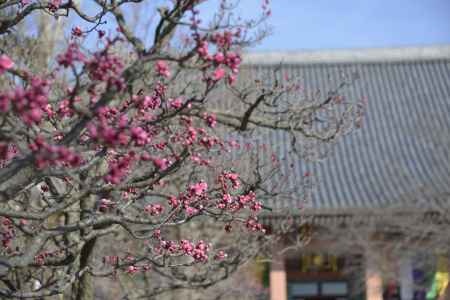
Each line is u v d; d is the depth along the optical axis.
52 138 7.11
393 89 40.19
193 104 8.93
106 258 10.96
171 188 12.45
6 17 8.78
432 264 29.03
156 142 9.12
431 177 33.16
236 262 12.78
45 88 6.11
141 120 7.90
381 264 29.33
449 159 34.81
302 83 39.28
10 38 12.77
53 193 9.70
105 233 9.69
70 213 10.65
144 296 12.92
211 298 18.48
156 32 7.55
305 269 34.41
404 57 42.12
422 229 27.12
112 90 6.32
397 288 32.09
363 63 41.62
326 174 32.97
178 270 13.11
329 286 35.16
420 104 39.22
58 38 13.77
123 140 6.25
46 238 7.66
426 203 27.66
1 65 5.91
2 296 8.60
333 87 39.28
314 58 41.00
